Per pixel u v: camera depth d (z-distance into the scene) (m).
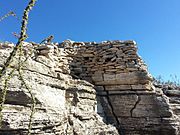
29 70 2.92
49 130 2.72
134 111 4.46
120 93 4.57
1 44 3.17
